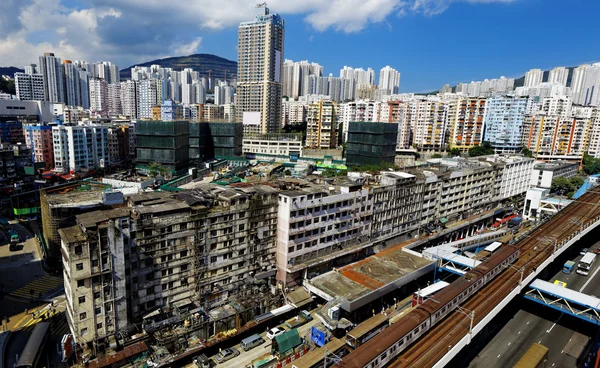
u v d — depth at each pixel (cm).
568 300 8094
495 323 8350
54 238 9381
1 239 11519
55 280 9169
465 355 7194
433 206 12675
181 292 7206
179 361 6506
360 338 6712
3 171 15850
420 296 8412
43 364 6209
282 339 6781
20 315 7694
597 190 16575
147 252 6600
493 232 12888
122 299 6259
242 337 7381
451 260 9838
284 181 9950
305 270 8894
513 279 8619
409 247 11262
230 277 7950
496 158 16988
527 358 6009
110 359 5984
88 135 19512
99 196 10069
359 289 8219
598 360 6156
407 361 5878
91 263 5822
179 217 6900
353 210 9812
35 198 13750
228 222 7644
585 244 13200
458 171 13338
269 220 8412
